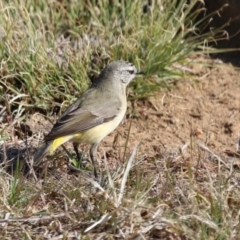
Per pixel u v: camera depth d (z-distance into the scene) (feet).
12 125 42.63
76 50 46.60
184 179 37.86
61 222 33.99
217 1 50.70
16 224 33.40
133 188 35.86
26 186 36.17
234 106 46.32
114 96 40.27
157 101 46.37
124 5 49.26
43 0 48.75
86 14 49.26
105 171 38.40
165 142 43.14
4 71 44.29
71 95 44.68
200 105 46.39
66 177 38.06
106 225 32.99
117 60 44.52
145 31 47.21
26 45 45.16
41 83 44.27
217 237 31.96
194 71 48.96
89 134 38.86
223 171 39.11
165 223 32.65
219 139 43.55
